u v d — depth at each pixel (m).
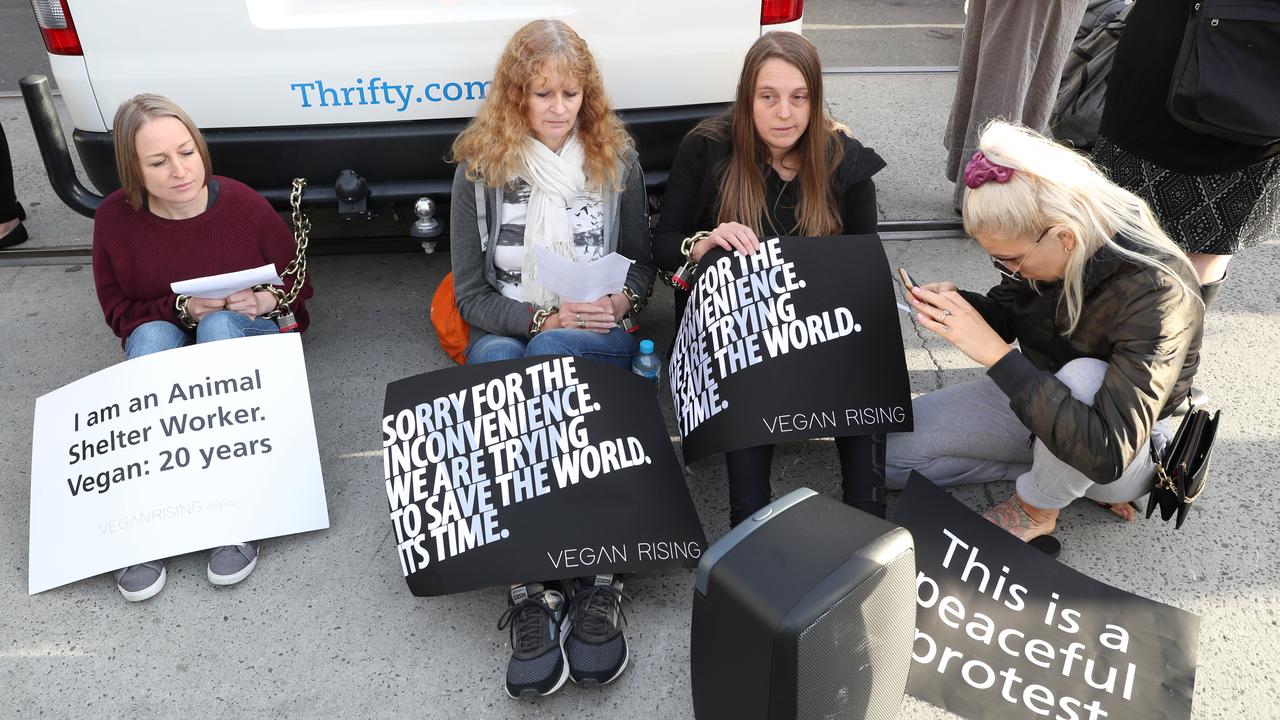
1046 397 2.05
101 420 2.48
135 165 2.46
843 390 2.35
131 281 2.67
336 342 3.27
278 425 2.50
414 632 2.27
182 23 2.75
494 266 2.73
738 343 2.41
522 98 2.49
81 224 4.02
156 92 2.85
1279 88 2.29
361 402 2.99
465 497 2.24
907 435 2.51
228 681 2.15
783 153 2.58
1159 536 2.47
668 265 2.69
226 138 2.90
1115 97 2.77
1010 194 2.01
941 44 6.02
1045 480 2.26
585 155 2.61
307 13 2.76
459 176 2.63
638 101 2.94
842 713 1.47
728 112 2.69
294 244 2.90
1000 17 3.39
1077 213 1.98
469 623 2.29
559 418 2.33
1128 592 2.22
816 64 2.40
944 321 2.15
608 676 2.08
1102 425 2.02
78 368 3.18
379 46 2.81
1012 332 2.47
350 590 2.38
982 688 2.05
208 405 2.47
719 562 1.39
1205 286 2.91
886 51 5.88
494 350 2.56
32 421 2.94
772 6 2.85
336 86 2.85
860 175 2.62
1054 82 3.58
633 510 2.24
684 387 2.52
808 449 2.79
